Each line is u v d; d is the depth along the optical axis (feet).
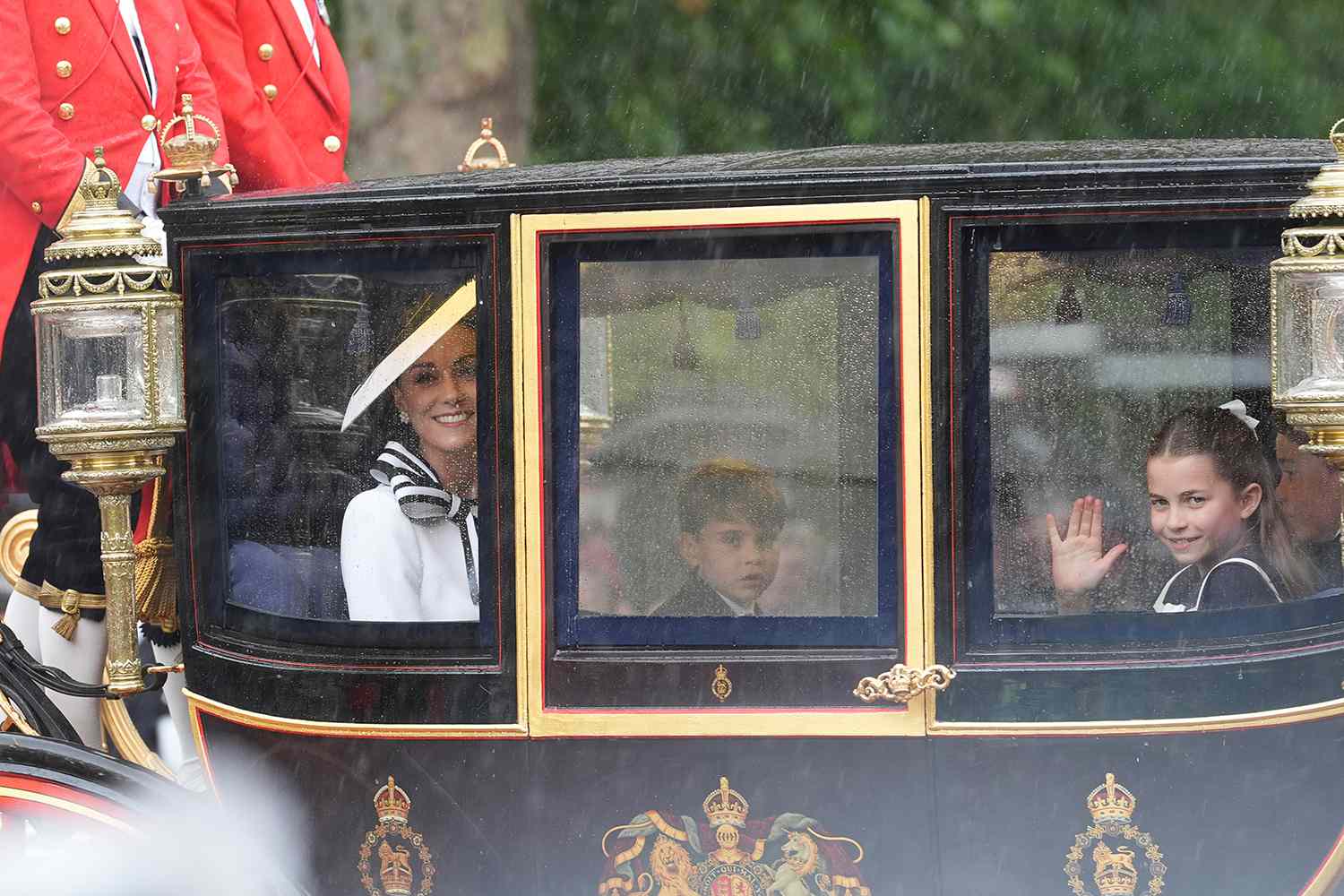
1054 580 33.63
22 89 42.96
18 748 35.99
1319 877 34.37
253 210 35.04
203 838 35.68
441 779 34.83
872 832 33.86
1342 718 34.19
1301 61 96.99
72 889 35.88
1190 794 33.65
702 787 34.06
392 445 35.32
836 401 33.47
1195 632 33.55
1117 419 33.53
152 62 46.03
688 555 33.94
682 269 33.50
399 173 79.92
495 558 34.14
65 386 35.60
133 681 36.94
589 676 34.04
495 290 33.81
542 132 94.58
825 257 33.19
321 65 52.29
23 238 44.55
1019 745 33.45
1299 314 31.73
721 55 94.48
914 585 33.14
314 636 35.53
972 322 33.01
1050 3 94.79
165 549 38.88
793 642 33.76
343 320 35.45
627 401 33.86
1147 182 32.37
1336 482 34.24
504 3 80.38
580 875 34.55
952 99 94.43
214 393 36.24
